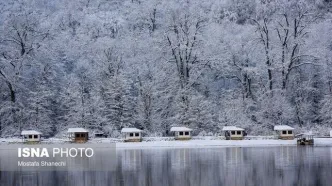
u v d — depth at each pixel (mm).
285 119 114500
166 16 125938
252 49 123938
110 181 49438
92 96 114438
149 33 137750
